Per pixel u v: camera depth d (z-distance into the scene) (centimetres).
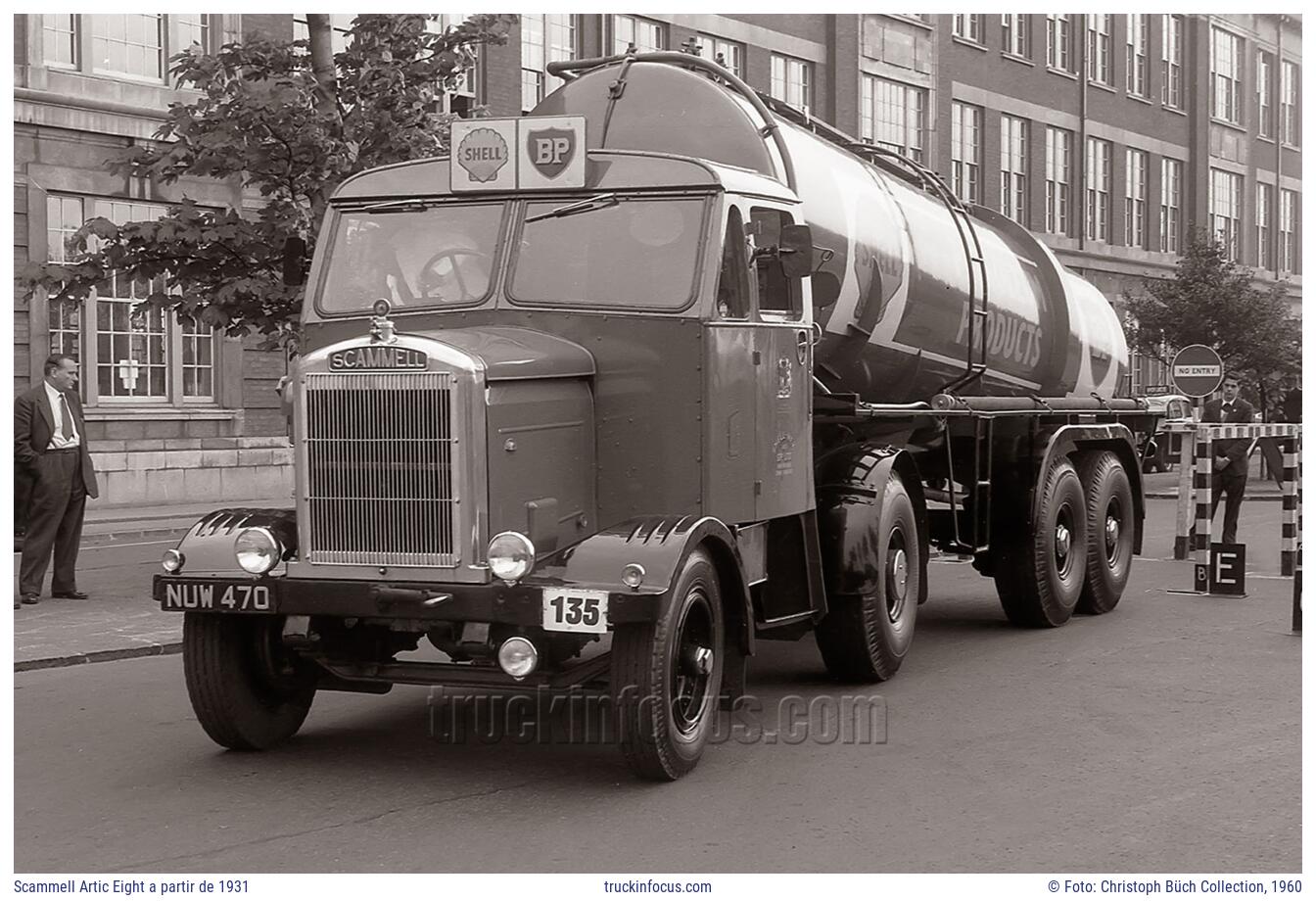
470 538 652
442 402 651
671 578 645
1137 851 576
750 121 876
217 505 2262
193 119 1299
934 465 1061
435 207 763
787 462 809
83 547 1708
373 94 1321
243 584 675
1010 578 1118
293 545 699
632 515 726
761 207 780
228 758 730
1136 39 4409
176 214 1287
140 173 1316
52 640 1042
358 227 772
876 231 979
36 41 2098
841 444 947
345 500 667
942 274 1077
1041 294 1310
